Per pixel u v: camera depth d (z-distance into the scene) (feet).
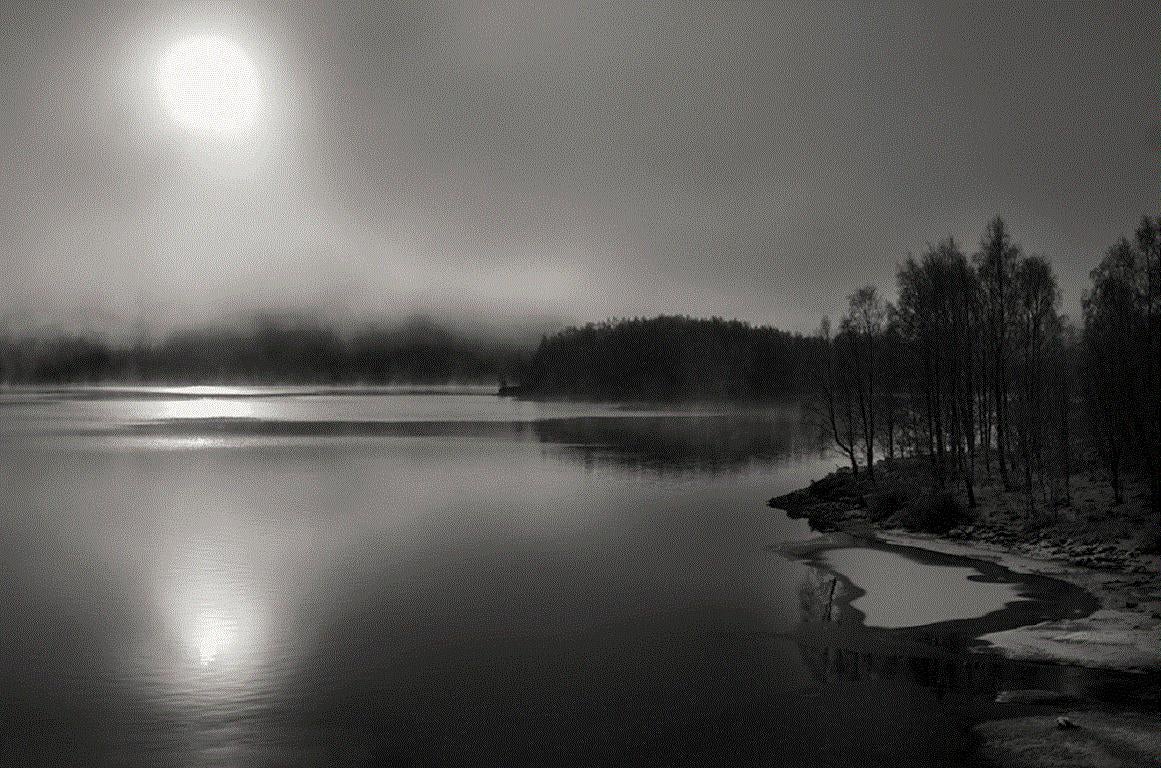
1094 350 257.14
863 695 133.18
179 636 166.71
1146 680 135.03
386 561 231.09
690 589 197.98
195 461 497.46
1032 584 193.16
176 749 117.60
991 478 289.53
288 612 182.70
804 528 277.85
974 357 294.05
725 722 124.57
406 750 116.98
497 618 176.96
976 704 128.06
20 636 167.02
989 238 290.76
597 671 146.00
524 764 113.09
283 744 119.24
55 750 117.29
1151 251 231.50
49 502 340.39
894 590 192.65
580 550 244.22
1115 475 241.55
